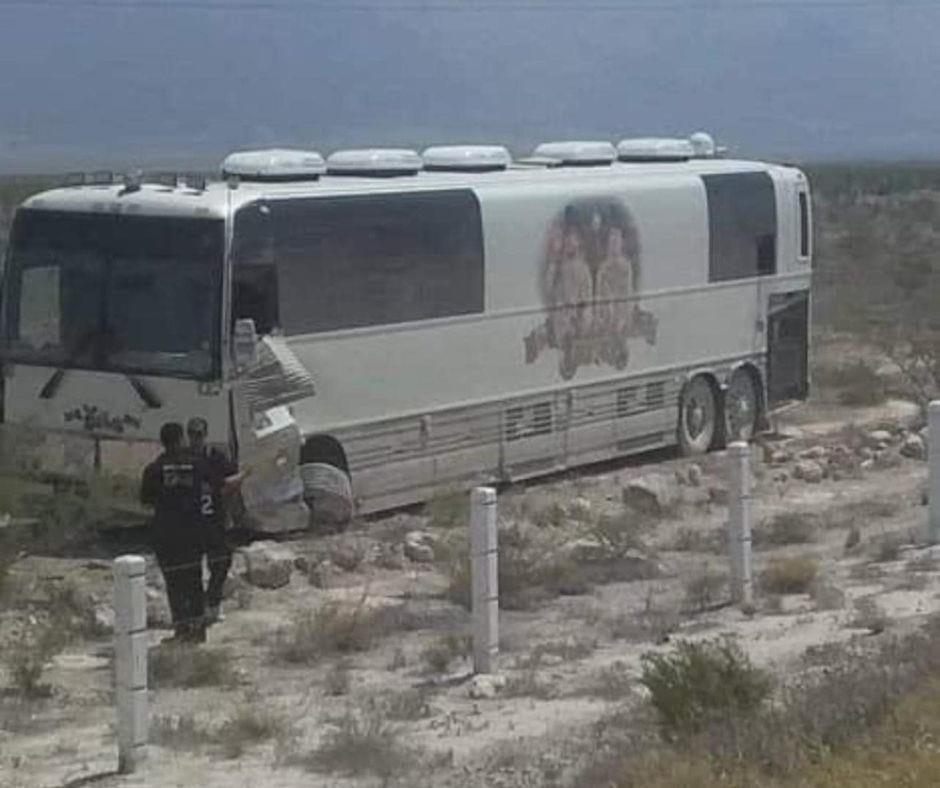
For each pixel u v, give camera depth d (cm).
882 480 3769
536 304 3494
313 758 1769
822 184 16275
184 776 1723
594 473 3744
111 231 2958
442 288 3284
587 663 2194
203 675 2166
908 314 6781
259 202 2948
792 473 3766
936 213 12769
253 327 2895
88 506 2869
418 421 3247
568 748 1723
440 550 2922
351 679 2159
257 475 2908
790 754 1507
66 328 2984
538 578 2698
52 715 2022
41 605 2516
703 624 2380
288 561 2747
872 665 1825
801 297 4278
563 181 3575
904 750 1508
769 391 4184
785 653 2105
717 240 3969
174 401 2905
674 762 1523
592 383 3644
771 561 2797
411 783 1641
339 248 3081
